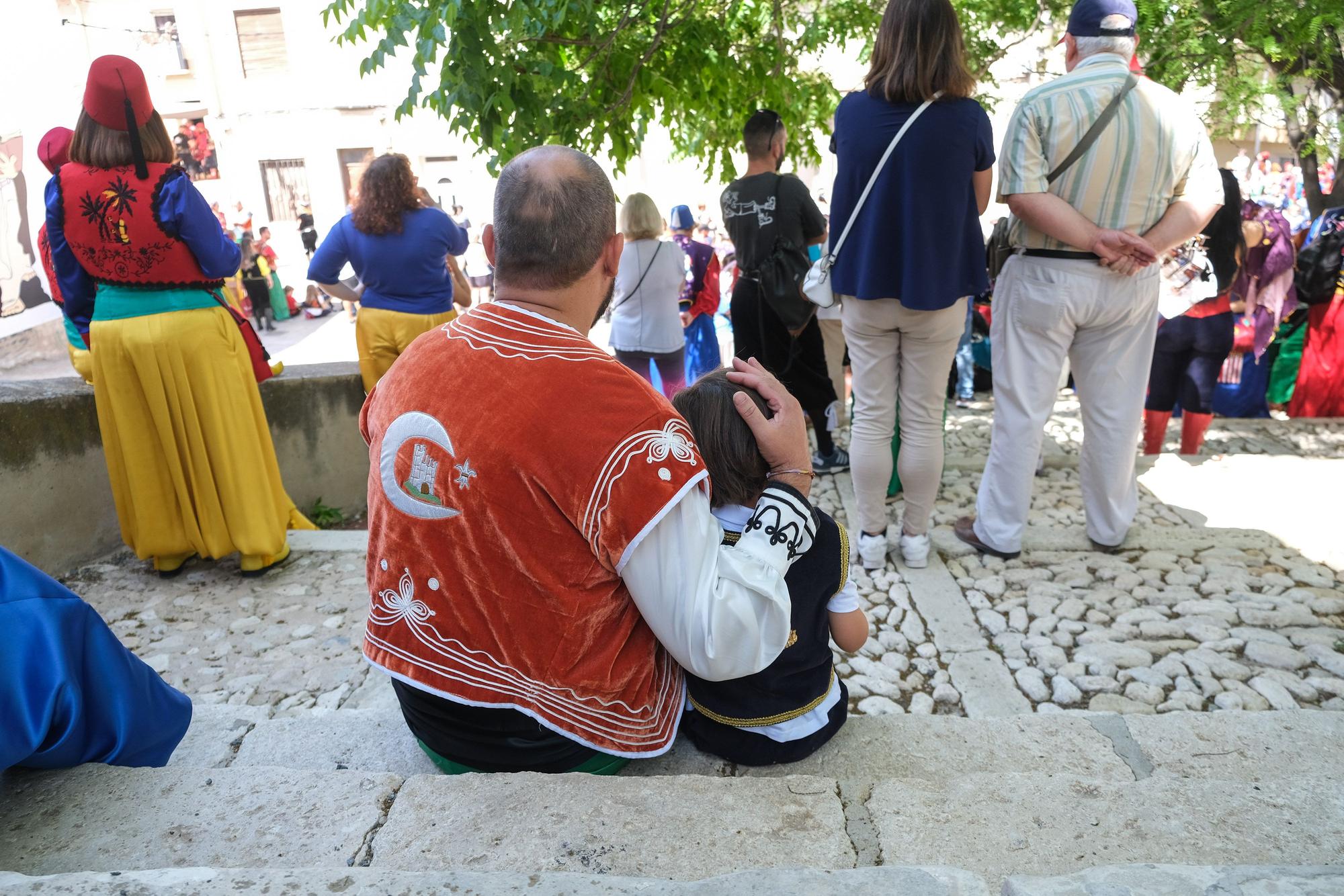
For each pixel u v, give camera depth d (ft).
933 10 10.41
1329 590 11.64
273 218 69.82
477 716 5.60
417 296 16.22
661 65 15.98
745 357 18.56
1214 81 15.65
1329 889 3.77
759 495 5.99
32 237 38.45
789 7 17.93
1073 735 6.93
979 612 11.71
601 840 4.91
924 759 6.57
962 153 10.68
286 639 11.60
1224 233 16.61
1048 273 11.65
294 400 17.03
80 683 5.54
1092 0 10.91
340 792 5.38
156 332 11.83
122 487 12.75
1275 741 6.91
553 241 5.14
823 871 4.15
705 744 6.33
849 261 11.53
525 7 12.07
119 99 11.07
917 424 12.19
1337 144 16.88
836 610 6.31
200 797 5.29
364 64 12.48
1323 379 21.89
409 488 5.23
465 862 4.77
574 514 4.99
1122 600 11.67
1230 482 16.24
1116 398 12.33
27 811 5.17
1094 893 3.80
